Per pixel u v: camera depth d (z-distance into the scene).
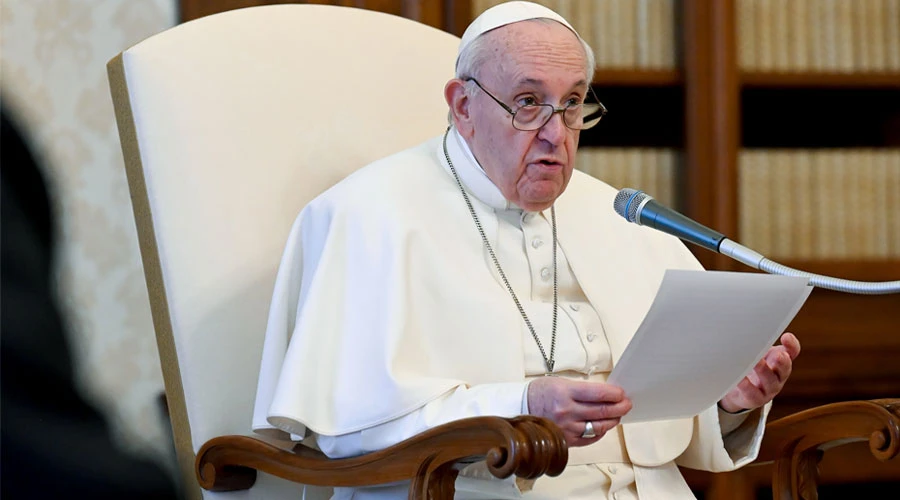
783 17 12.89
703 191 12.38
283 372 6.87
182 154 7.57
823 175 13.05
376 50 8.69
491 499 6.80
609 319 7.77
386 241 7.38
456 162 7.94
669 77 12.51
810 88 12.96
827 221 13.07
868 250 13.19
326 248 7.34
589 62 7.82
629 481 7.35
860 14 13.10
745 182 12.78
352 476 6.23
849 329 12.93
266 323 7.69
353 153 8.37
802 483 7.38
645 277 8.16
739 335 6.09
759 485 12.54
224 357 7.50
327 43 8.45
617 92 12.97
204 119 7.70
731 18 12.34
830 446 7.27
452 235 7.64
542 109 7.36
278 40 8.21
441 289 7.36
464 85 7.73
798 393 12.81
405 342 6.98
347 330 7.10
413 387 6.61
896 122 14.12
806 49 12.98
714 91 12.38
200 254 7.51
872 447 6.65
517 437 4.96
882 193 13.23
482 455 5.28
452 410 6.34
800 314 12.80
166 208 7.46
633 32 12.52
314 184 8.13
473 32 7.65
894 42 13.20
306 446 7.29
